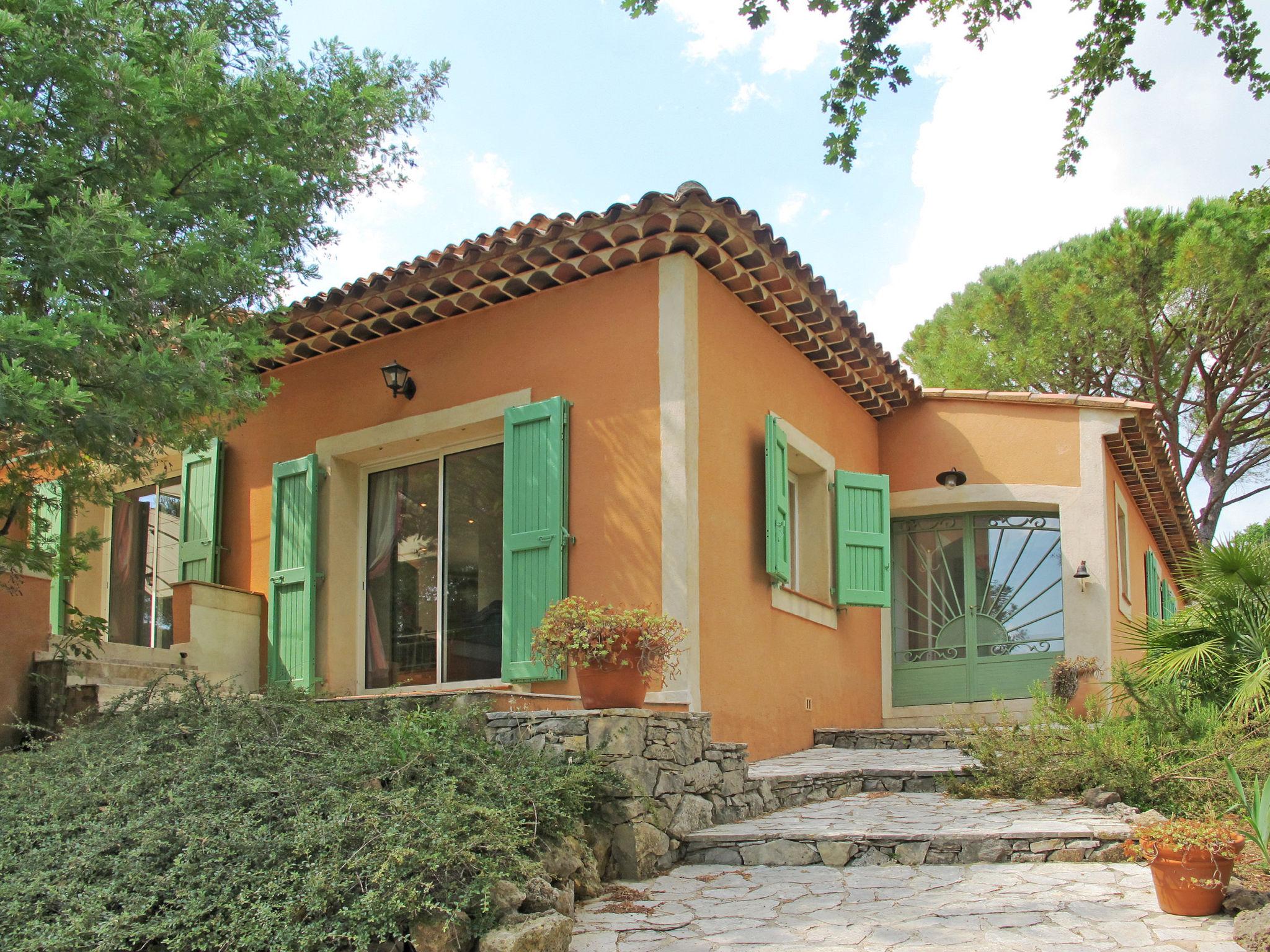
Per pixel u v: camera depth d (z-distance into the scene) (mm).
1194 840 4293
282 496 8641
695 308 7203
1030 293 16016
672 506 6852
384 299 7891
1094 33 6387
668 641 5922
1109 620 9383
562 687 7027
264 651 8594
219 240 5926
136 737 5250
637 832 5312
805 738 8320
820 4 6336
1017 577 9969
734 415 7621
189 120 5852
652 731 5621
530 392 7637
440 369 8133
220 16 6859
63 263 5180
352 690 8359
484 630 7801
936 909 4512
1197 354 15070
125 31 5387
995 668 9844
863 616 9805
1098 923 4207
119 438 5691
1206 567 7770
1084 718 7109
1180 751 6234
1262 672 6695
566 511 7281
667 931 4344
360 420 8500
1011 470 9875
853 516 9086
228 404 6109
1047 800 6277
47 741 5797
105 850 4309
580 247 7160
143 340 5336
